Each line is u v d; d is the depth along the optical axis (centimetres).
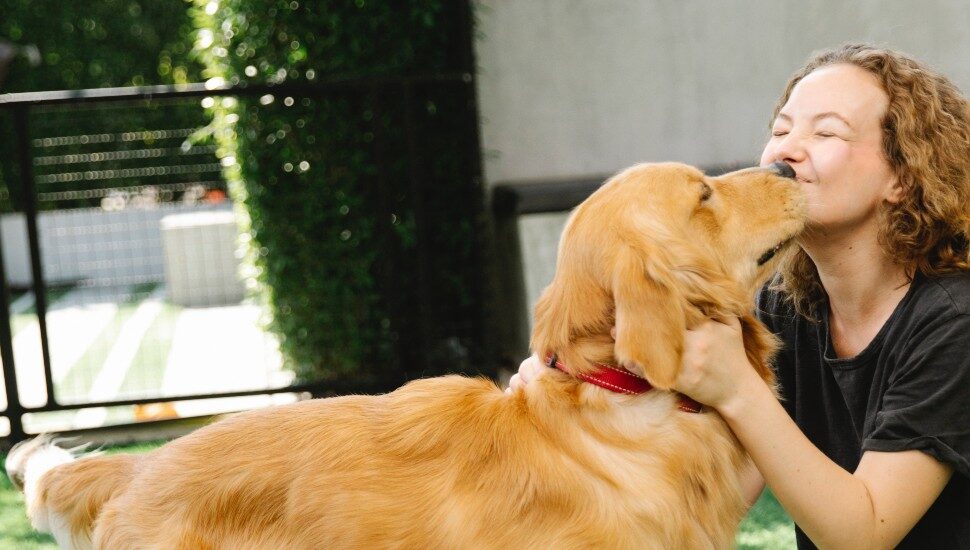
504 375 624
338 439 224
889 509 205
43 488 255
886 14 682
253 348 768
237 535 222
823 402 256
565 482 208
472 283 620
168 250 984
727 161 686
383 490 215
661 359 201
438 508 211
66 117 1206
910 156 222
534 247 601
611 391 216
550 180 667
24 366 774
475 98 623
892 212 228
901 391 213
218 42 615
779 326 268
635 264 206
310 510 216
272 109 591
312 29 599
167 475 233
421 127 608
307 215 597
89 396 660
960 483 219
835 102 230
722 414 211
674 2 674
